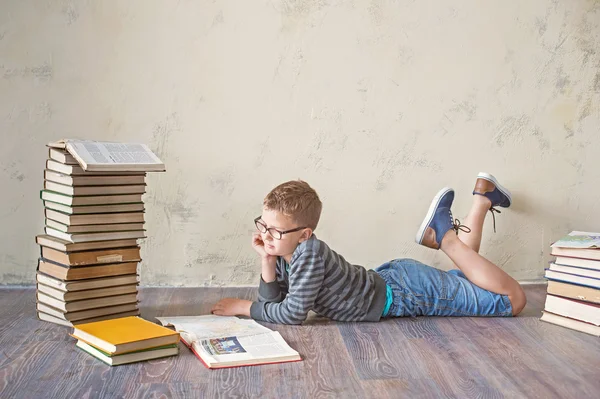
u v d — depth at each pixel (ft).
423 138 9.97
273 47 9.63
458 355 7.13
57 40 9.29
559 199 10.32
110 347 6.62
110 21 9.34
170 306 8.87
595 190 10.36
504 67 9.98
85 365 6.64
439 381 6.40
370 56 9.77
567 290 8.17
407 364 6.83
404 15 9.75
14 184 9.47
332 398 5.96
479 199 9.68
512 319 8.55
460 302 8.50
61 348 7.12
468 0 9.82
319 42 9.69
